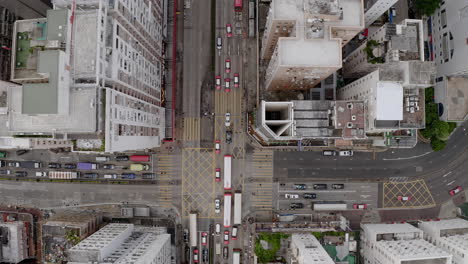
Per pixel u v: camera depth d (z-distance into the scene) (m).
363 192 99.00
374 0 82.50
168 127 95.94
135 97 71.31
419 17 98.56
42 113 52.62
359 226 98.50
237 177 98.88
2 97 68.62
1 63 83.88
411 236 87.81
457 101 91.25
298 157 99.12
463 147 98.81
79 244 75.75
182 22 99.00
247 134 98.69
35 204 100.25
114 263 71.62
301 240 85.19
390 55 72.31
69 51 54.97
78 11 55.53
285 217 96.75
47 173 99.81
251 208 99.12
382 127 71.25
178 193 99.19
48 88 52.50
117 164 99.56
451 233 87.69
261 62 92.12
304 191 99.06
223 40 98.56
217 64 98.56
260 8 91.81
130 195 99.62
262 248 89.19
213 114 98.62
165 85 96.81
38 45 57.47
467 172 98.56
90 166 98.69
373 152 99.12
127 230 86.94
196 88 98.94
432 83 68.06
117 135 59.72
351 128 71.06
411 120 72.62
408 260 74.88
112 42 57.06
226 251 97.44
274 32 73.06
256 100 97.25
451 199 98.88
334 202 98.12
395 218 99.00
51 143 84.88
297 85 84.00
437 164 98.62
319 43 67.00
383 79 68.81
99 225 91.81
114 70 58.12
